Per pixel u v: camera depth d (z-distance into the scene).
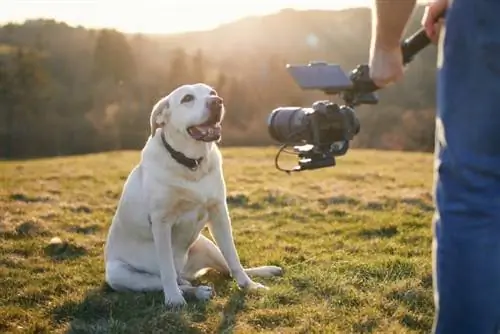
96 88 59.66
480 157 1.92
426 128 35.72
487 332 1.94
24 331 4.89
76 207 11.32
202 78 52.84
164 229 5.46
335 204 11.28
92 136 51.97
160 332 4.64
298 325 4.68
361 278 5.83
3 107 54.75
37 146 50.03
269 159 21.89
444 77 1.97
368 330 4.55
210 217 5.68
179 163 5.38
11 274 6.64
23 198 12.56
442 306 1.98
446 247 1.95
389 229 8.66
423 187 13.91
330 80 2.44
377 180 15.38
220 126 5.43
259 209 11.03
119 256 5.93
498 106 1.88
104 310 5.32
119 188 14.16
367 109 37.72
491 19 1.84
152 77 60.00
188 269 6.01
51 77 61.16
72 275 6.55
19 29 73.31
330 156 2.65
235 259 5.70
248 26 53.84
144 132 53.34
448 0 2.02
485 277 1.90
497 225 1.90
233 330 4.59
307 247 7.63
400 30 2.06
